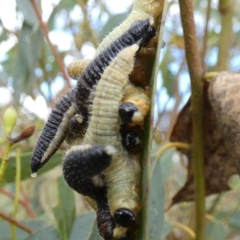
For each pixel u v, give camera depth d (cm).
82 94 13
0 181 17
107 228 13
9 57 35
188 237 23
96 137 12
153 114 12
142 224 12
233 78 15
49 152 13
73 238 20
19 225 19
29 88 25
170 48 34
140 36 12
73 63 15
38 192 34
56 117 13
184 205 30
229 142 15
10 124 17
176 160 38
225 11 23
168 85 33
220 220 25
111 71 12
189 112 18
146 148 12
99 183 12
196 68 16
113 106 12
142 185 12
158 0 13
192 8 15
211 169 18
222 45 23
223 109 15
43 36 26
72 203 19
